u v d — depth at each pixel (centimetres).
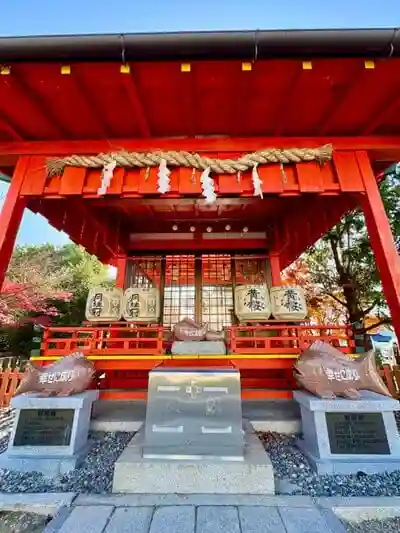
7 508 220
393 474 265
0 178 414
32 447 296
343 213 459
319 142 352
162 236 660
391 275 303
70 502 221
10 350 1198
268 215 600
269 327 452
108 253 673
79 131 346
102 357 434
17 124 331
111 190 329
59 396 318
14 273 1111
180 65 258
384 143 346
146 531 183
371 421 287
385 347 1183
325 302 996
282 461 294
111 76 271
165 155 331
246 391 453
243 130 351
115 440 351
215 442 254
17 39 238
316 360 323
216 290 632
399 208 736
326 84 282
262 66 262
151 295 523
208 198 321
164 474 236
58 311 1303
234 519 195
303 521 193
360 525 204
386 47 240
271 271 631
